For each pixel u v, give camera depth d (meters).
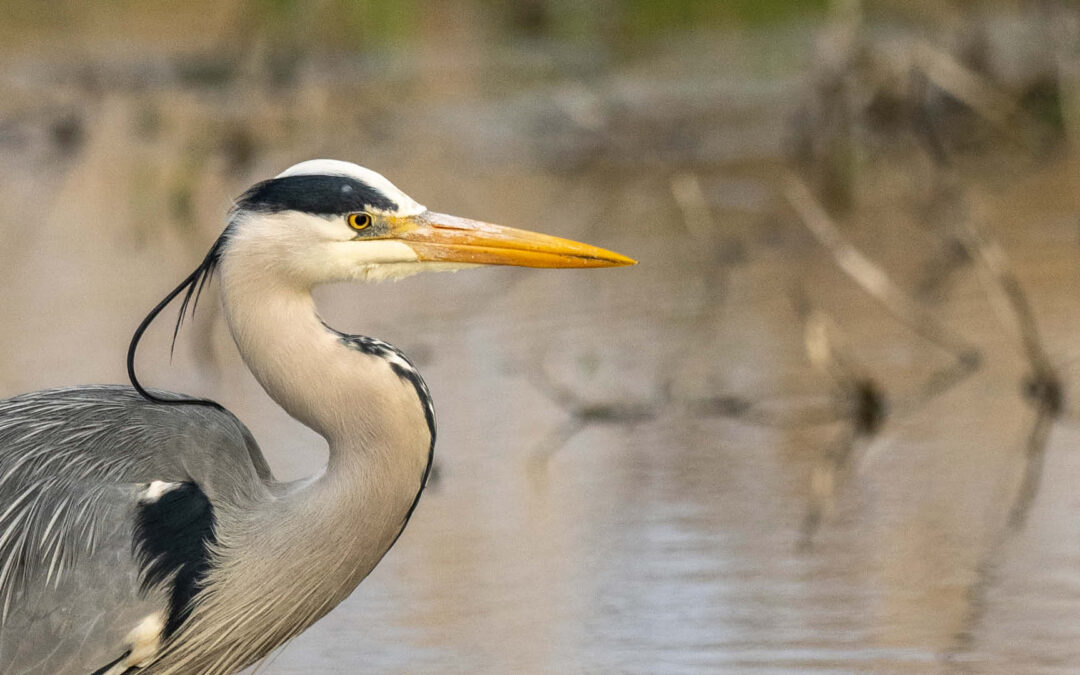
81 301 15.20
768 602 8.93
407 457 7.30
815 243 16.34
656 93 22.62
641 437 11.68
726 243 16.34
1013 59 21.25
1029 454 11.02
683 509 10.29
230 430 7.50
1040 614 8.68
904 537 9.75
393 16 25.92
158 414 7.44
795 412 12.00
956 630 8.50
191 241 17.42
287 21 22.80
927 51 18.73
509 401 12.41
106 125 21.73
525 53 26.02
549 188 18.53
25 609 7.06
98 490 7.13
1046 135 19.36
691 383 12.65
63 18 28.92
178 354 13.82
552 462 11.22
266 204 7.25
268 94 22.27
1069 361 12.40
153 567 7.06
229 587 7.21
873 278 13.48
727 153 19.69
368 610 9.09
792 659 8.26
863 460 11.06
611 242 16.45
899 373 12.65
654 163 19.56
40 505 7.14
